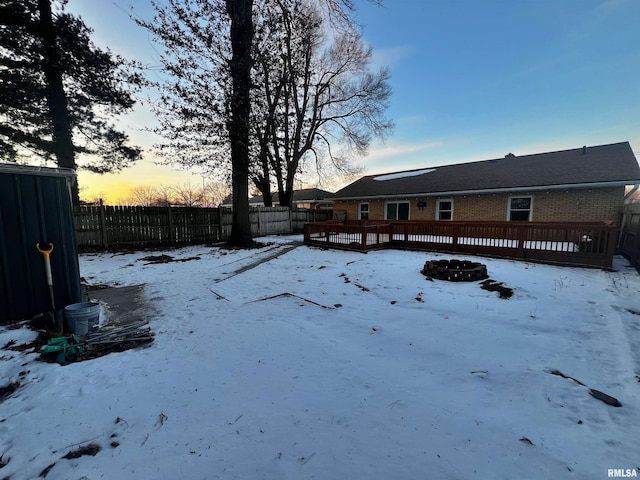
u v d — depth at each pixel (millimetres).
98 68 9945
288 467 1679
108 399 2314
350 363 2904
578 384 2504
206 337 3512
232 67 9328
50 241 3977
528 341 3330
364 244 9711
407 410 2191
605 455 1759
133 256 9516
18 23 8945
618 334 3471
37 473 1631
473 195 13516
